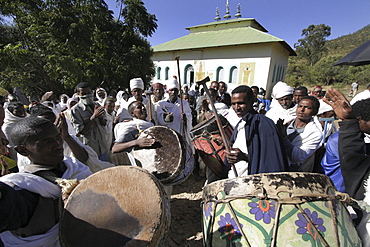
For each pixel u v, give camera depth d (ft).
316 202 4.28
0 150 4.50
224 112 11.63
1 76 38.01
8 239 3.62
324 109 9.70
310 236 4.07
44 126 4.09
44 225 3.67
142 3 51.03
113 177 3.92
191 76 72.33
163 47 76.23
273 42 57.16
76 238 3.50
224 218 4.68
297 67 133.28
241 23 75.20
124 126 8.41
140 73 52.70
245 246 4.27
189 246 8.85
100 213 3.64
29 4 40.01
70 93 44.29
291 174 4.43
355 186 4.95
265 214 4.29
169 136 7.66
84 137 10.39
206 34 78.74
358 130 4.77
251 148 6.29
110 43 48.73
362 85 95.09
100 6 47.19
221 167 8.54
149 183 3.77
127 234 3.44
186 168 7.42
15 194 3.09
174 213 11.08
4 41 44.09
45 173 4.15
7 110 9.64
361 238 4.84
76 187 3.84
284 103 11.77
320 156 7.67
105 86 49.44
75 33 40.60
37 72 41.65
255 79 60.85
